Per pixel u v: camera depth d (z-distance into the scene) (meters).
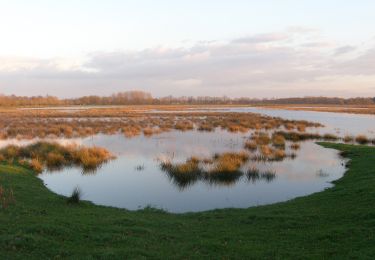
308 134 43.16
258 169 24.17
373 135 44.53
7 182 18.00
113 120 64.31
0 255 9.02
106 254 9.41
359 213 12.83
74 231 11.16
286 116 86.50
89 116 75.06
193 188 20.14
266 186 20.45
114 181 21.48
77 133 43.53
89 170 24.25
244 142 38.00
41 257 9.16
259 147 33.03
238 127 49.91
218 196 18.62
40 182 20.20
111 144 36.22
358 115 92.00
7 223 11.43
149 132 44.84
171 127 52.81
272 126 55.69
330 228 11.70
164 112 96.12
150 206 16.59
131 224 12.52
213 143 37.25
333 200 15.41
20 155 27.30
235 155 27.69
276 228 12.20
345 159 28.11
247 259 9.55
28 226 11.08
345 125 59.88
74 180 21.55
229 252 10.01
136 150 32.59
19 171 21.59
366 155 27.86
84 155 26.53
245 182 21.39
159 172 23.92
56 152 27.38
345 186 18.23
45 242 9.99
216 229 12.34
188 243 10.68
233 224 12.98
